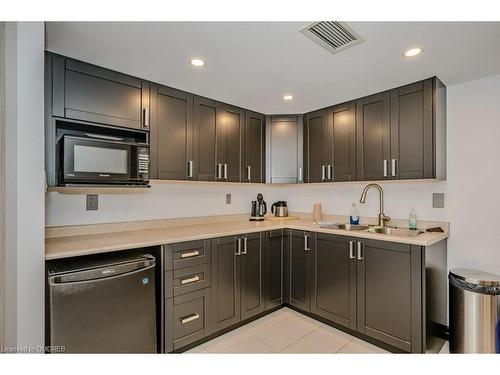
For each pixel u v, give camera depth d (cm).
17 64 139
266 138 314
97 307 164
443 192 235
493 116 211
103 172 189
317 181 293
